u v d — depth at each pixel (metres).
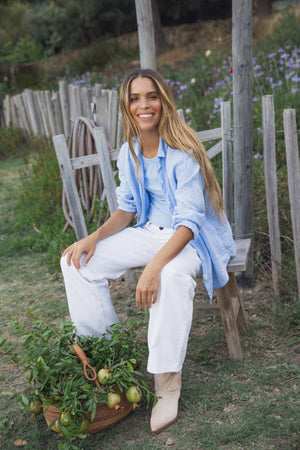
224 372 2.52
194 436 2.06
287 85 5.60
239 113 3.28
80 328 2.38
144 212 2.53
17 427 2.26
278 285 3.30
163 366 2.13
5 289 3.91
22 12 16.92
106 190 3.65
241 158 3.34
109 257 2.41
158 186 2.44
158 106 2.30
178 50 13.15
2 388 2.58
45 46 17.23
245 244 2.85
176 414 2.17
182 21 16.44
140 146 2.45
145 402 2.35
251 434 2.03
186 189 2.26
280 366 2.52
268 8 13.02
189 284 2.12
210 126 5.80
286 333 2.85
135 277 3.69
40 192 5.63
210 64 9.02
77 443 2.09
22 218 5.45
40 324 2.21
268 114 3.12
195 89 7.88
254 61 6.70
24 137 9.88
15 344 3.04
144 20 4.06
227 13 15.49
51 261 4.23
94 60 14.61
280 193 4.00
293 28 9.23
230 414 2.17
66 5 15.99
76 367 2.11
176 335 2.12
